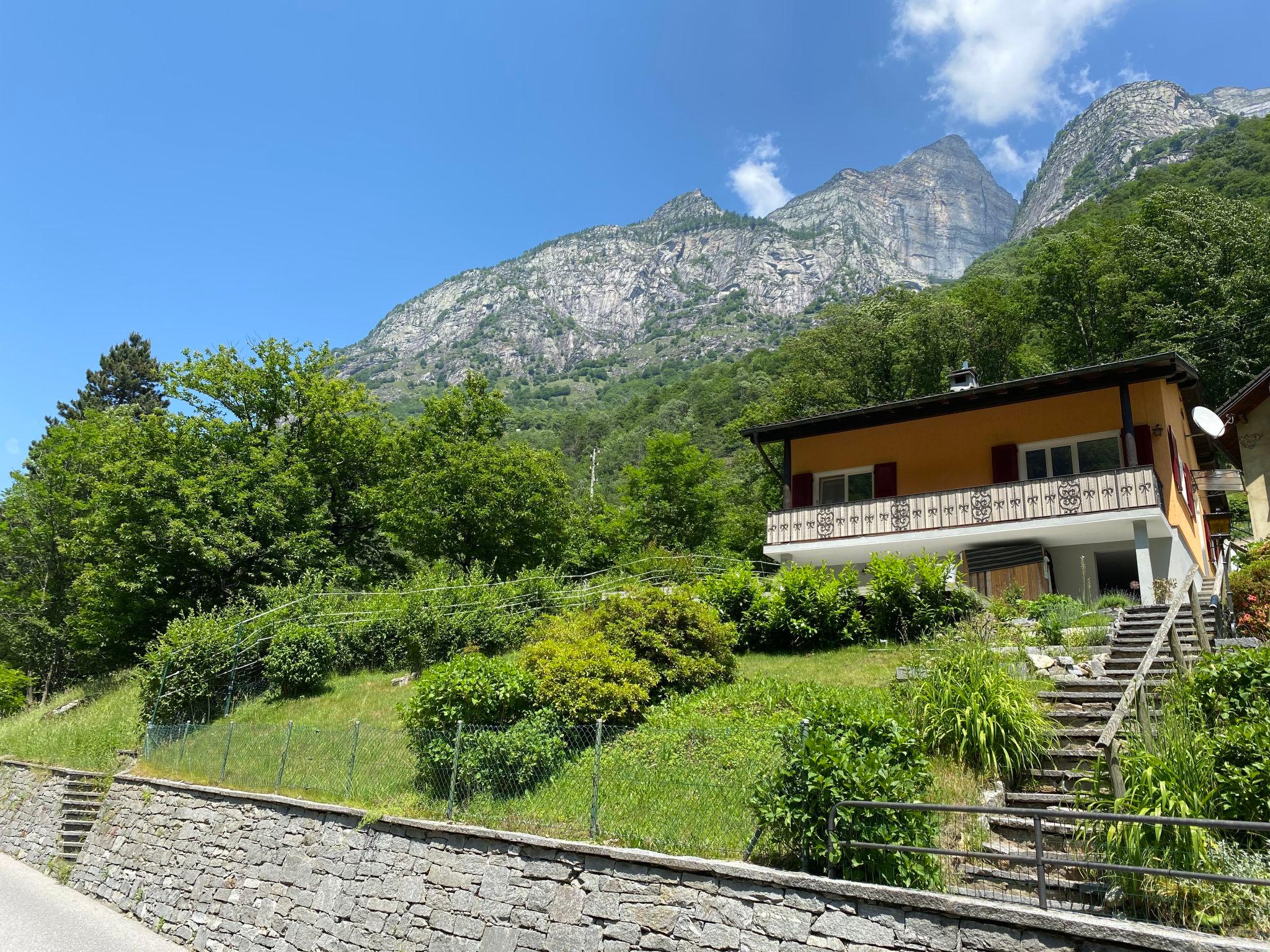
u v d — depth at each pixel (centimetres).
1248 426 2105
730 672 1386
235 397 3209
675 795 890
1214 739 686
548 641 1339
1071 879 686
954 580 1520
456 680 1166
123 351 5388
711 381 11162
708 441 7650
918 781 735
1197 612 1023
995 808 596
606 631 1356
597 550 3944
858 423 2144
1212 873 516
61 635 3353
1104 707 950
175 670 1972
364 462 3484
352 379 3556
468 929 902
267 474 3059
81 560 3400
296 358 3378
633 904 779
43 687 3509
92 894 1562
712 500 3975
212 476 2905
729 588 1644
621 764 1038
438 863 978
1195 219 3900
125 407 4088
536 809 981
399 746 1188
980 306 4353
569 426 12056
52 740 2128
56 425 3884
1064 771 838
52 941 1277
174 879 1377
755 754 945
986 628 1228
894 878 663
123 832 1584
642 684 1253
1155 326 3709
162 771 1638
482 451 3259
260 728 1448
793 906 675
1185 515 1859
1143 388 1803
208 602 2862
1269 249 3600
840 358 4312
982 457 1966
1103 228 4753
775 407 4162
